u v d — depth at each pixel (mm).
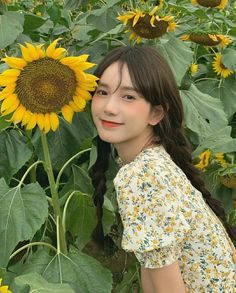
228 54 1771
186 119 1447
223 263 929
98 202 1184
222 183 1366
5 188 1135
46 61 979
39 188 1124
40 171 1565
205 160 1357
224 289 933
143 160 897
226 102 1776
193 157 1351
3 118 1051
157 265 860
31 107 1010
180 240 855
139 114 935
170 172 892
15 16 1473
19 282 920
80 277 1117
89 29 1791
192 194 920
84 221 1280
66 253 1160
